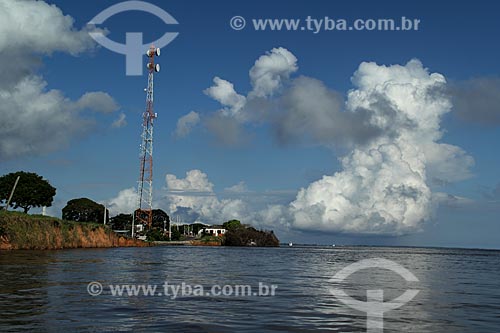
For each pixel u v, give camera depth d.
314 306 24.95
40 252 85.44
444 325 20.69
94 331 17.53
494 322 21.73
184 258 86.00
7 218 97.19
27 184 140.38
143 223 199.88
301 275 48.22
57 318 19.66
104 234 139.12
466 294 33.81
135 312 21.61
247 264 70.12
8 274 38.84
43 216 116.75
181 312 21.94
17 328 17.61
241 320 20.41
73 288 30.11
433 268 73.94
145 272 46.91
